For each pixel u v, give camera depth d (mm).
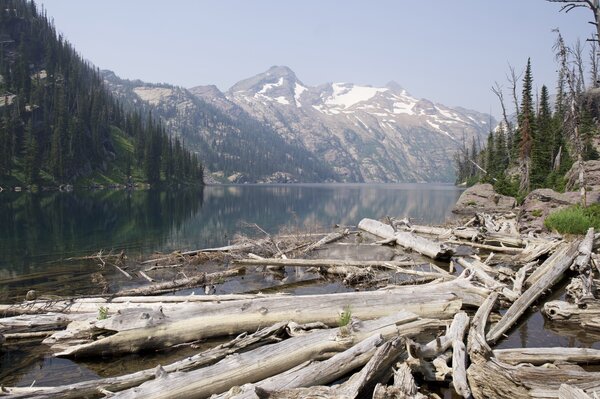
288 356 6953
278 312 9141
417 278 14242
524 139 48656
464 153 121812
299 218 37500
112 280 14328
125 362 7855
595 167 33094
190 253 18594
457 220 31719
